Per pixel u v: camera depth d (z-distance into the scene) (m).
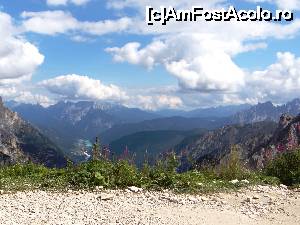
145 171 15.32
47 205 10.99
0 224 8.77
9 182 14.02
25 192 12.66
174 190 14.16
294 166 18.52
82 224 9.30
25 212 10.16
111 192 13.34
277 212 12.41
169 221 10.12
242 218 11.26
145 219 10.11
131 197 12.75
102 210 10.78
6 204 10.85
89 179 14.09
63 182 14.07
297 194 15.48
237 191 15.12
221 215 11.31
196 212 11.38
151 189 14.15
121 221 9.77
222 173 17.77
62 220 9.52
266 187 16.28
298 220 11.63
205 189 14.66
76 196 12.43
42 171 16.23
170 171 15.35
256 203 13.43
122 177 14.52
